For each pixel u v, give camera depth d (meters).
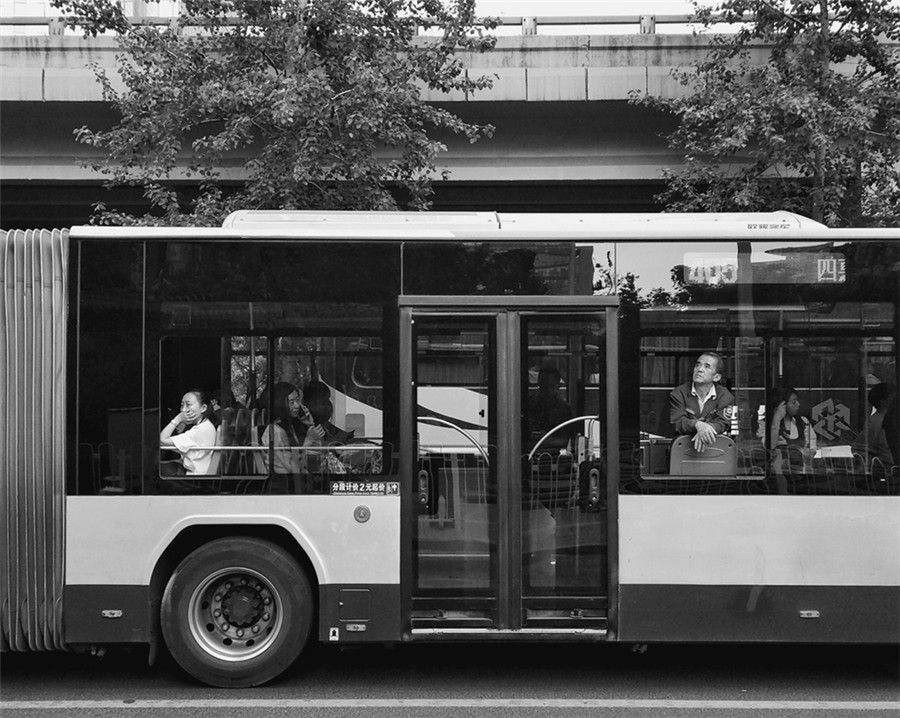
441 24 9.54
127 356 5.44
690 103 10.09
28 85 11.51
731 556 5.38
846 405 5.42
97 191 13.34
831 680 5.64
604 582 5.41
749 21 9.98
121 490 5.37
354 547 5.40
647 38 11.62
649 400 5.46
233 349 5.48
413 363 5.47
